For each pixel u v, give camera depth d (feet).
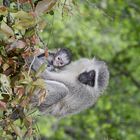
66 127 75.61
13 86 21.27
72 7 22.71
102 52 66.80
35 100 22.67
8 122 21.53
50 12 22.58
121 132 71.97
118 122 71.77
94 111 72.95
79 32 60.34
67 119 72.54
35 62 25.38
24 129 22.91
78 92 31.89
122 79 74.43
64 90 30.17
